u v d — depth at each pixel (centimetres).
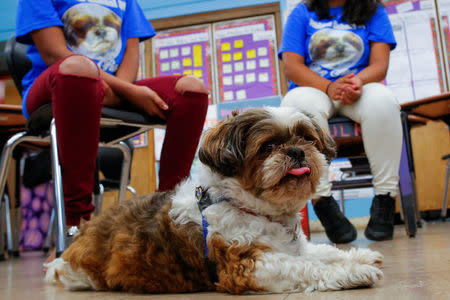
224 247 123
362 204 580
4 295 148
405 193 296
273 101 630
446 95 336
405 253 202
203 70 650
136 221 140
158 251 131
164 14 657
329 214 274
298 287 118
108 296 132
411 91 595
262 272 117
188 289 130
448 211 560
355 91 267
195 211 132
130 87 219
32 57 240
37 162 456
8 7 677
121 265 135
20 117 304
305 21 310
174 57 656
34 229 509
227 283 121
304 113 162
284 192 131
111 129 246
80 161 189
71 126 184
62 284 165
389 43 302
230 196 132
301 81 292
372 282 117
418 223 410
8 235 396
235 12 642
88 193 195
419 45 594
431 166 566
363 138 276
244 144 138
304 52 311
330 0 313
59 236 186
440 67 589
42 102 205
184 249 129
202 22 650
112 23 248
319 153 145
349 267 119
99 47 242
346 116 292
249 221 128
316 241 323
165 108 220
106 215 153
